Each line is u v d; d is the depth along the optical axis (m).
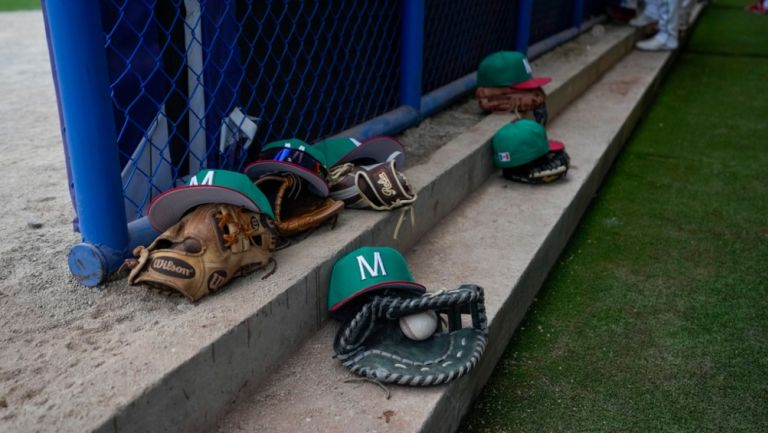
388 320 1.96
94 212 1.79
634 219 3.45
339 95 3.04
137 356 1.52
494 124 3.59
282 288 1.85
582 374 2.22
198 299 1.77
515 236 2.77
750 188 3.86
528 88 3.73
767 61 7.32
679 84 6.33
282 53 2.61
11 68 5.15
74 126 1.71
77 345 1.57
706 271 2.91
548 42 5.72
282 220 2.19
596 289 2.77
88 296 1.79
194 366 1.54
